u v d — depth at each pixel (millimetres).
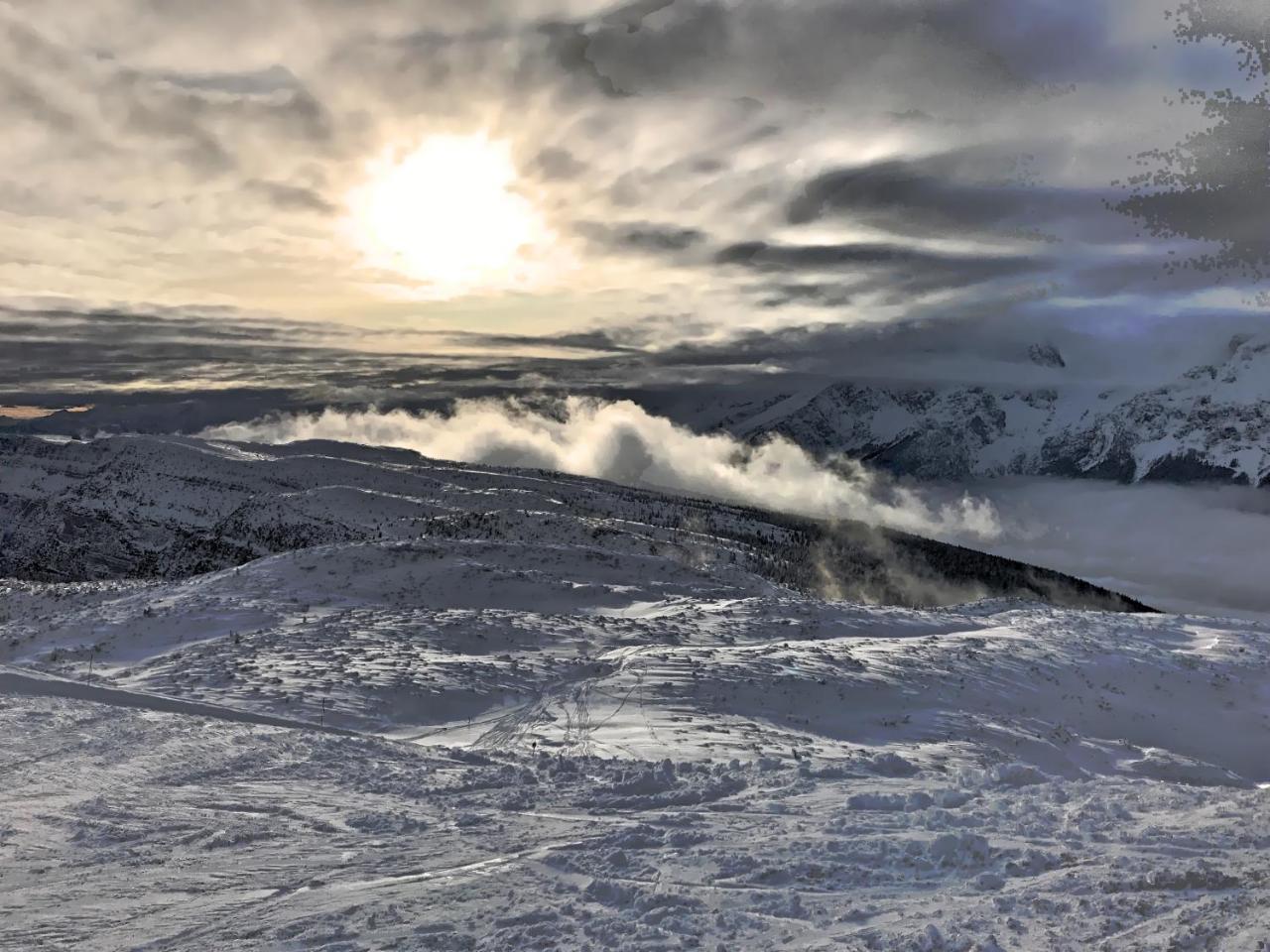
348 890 8609
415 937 7262
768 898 7930
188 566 109812
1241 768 22875
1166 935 6484
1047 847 9180
